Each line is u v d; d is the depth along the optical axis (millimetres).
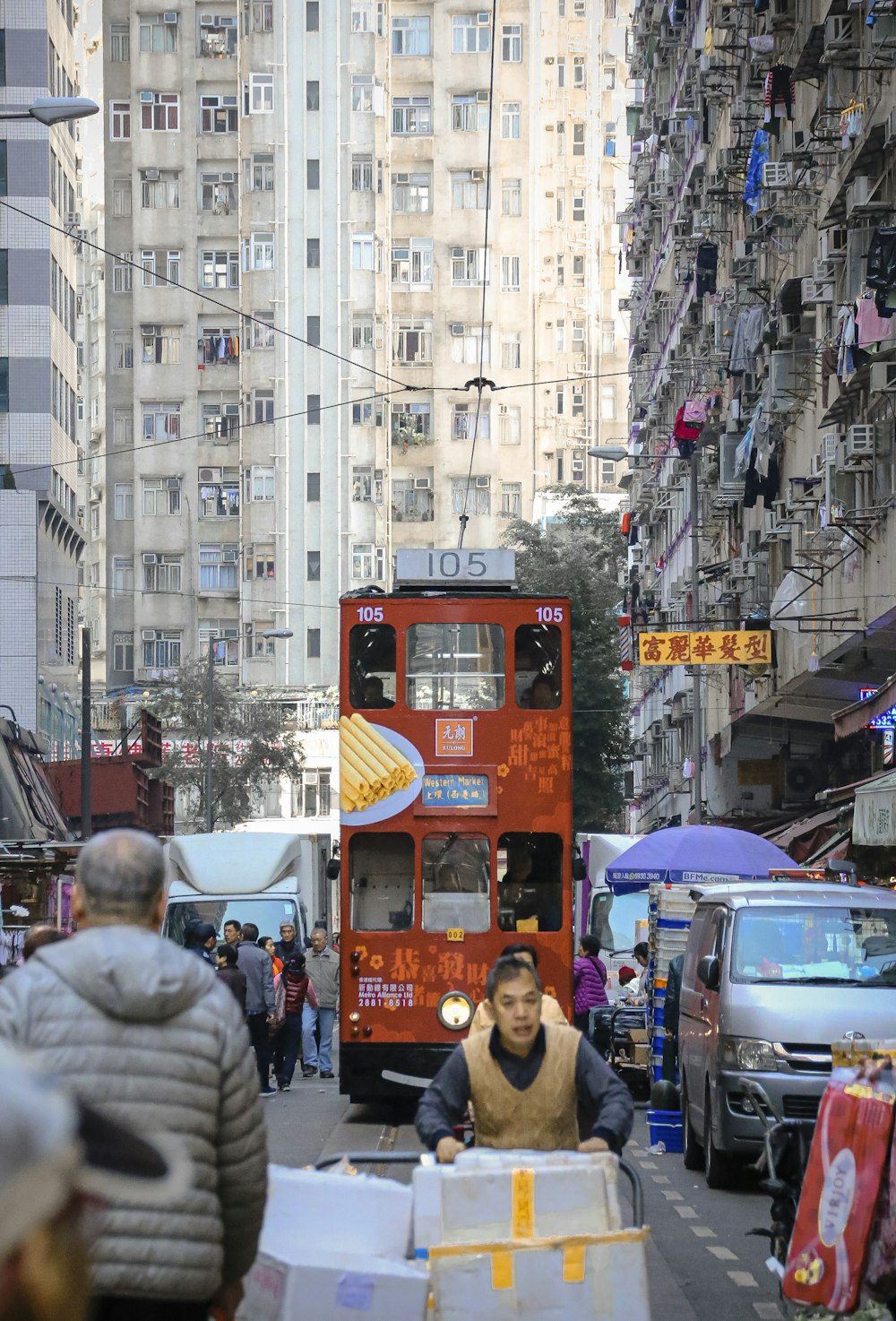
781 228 35719
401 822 19547
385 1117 20203
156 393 87062
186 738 71750
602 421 107125
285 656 85250
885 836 21344
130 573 87188
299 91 87000
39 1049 4824
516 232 96938
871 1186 7680
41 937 10094
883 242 23703
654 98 64000
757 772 45562
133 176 87438
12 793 42406
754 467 37562
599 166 108000
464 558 20422
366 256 86938
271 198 86500
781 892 15508
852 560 29312
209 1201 4883
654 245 65625
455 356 93812
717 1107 14289
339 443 86125
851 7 27094
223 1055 4977
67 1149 2451
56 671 58969
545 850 19547
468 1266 5984
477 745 19609
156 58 87562
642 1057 23062
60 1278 2430
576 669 63594
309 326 86500
